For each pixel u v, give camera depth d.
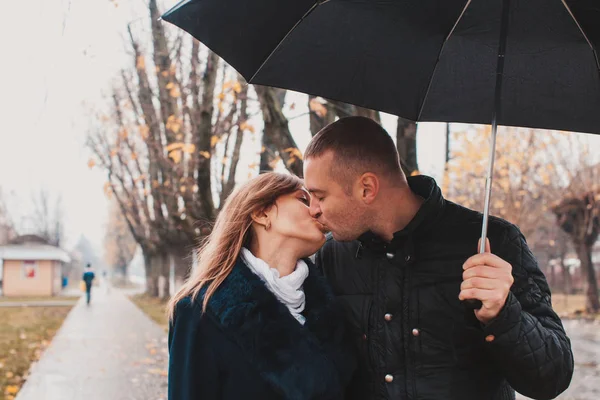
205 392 2.18
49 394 8.77
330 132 2.25
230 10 1.98
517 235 2.28
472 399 2.22
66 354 12.74
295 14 2.08
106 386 9.29
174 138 10.23
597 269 35.38
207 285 2.28
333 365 2.22
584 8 1.96
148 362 11.52
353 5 2.10
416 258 2.29
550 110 2.22
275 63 2.19
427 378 2.23
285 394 2.11
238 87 7.14
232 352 2.17
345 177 2.20
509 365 1.98
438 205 2.26
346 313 2.38
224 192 10.18
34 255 51.03
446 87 2.32
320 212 2.29
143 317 23.36
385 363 2.28
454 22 2.16
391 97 2.32
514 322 1.91
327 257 2.52
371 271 2.37
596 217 23.17
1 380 9.81
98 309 28.64
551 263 40.84
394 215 2.29
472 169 15.29
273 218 2.37
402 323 2.27
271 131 4.76
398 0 2.08
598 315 22.33
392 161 2.26
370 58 2.23
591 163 22.11
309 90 2.24
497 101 2.09
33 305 33.22
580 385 8.86
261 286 2.22
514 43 2.16
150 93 12.23
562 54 2.13
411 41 2.21
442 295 2.24
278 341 2.16
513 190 19.20
